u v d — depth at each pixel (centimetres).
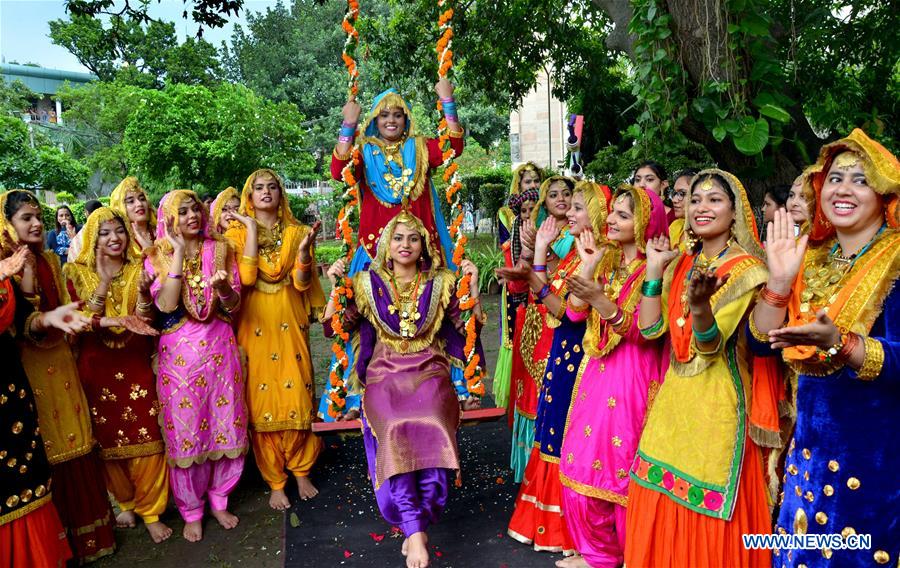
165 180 1684
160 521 446
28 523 336
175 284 412
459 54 1121
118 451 420
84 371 418
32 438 340
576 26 1096
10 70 3822
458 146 437
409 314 379
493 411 390
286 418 469
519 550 386
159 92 1675
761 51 601
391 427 349
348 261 421
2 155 2017
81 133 2880
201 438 425
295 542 410
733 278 278
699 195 290
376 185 452
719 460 280
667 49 610
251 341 471
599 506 332
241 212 480
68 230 1055
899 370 221
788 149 678
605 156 841
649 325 307
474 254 1303
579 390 350
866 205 237
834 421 238
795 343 224
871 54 736
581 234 338
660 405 298
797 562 248
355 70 439
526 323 451
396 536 412
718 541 278
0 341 330
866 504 233
